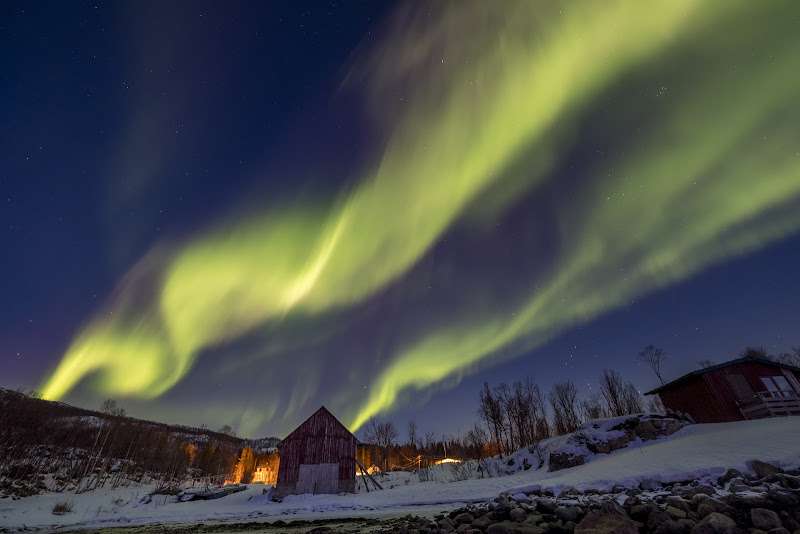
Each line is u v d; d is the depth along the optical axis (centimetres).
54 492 4112
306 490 3359
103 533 1777
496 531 867
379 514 1880
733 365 2800
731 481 1053
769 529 681
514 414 5369
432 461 6384
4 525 2423
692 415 2895
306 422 3678
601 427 3027
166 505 3347
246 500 3366
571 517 884
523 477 2908
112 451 6612
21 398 6819
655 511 802
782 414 2383
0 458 4834
